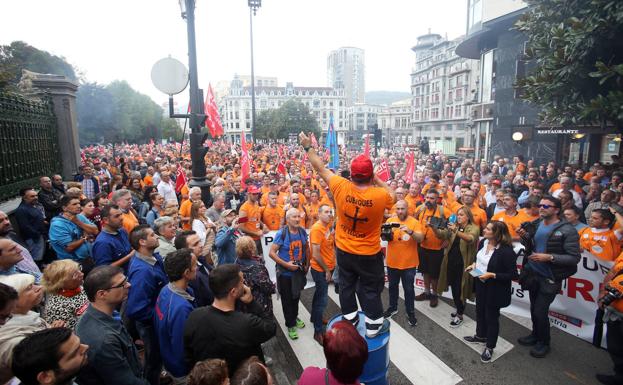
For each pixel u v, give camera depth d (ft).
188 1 23.27
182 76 24.26
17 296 8.37
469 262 17.70
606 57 23.52
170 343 10.52
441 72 253.65
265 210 24.17
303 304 20.88
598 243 15.70
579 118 23.91
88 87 196.24
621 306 12.51
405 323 18.19
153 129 230.89
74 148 38.19
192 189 20.35
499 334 16.88
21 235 20.45
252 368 7.09
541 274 14.89
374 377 10.36
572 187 30.30
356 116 472.85
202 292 13.17
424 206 20.40
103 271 9.04
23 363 6.48
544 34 26.71
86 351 7.68
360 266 9.98
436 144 158.51
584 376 13.74
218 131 31.81
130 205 18.53
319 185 36.01
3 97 25.18
